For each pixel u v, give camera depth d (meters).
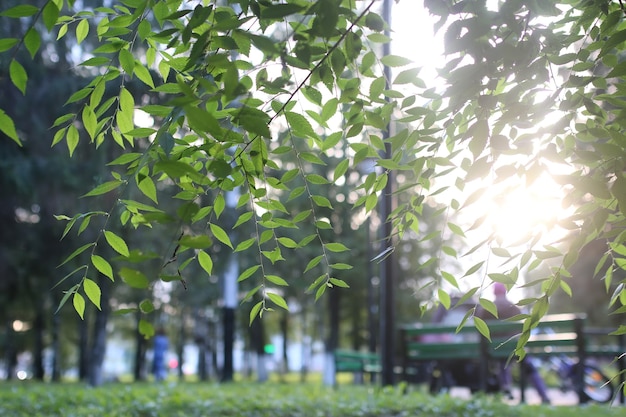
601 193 2.69
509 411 7.67
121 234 14.50
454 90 2.79
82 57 13.80
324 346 25.52
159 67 3.13
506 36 2.84
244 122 2.39
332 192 20.64
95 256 2.92
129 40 3.14
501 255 3.17
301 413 7.50
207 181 2.56
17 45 2.42
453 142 3.28
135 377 30.95
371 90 2.93
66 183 14.73
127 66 2.93
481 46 2.71
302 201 19.42
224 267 19.25
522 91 3.05
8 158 14.64
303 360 34.06
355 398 8.62
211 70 2.75
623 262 3.37
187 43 2.70
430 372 11.28
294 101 3.07
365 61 2.92
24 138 14.92
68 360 48.81
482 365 9.32
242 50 2.66
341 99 2.96
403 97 3.05
